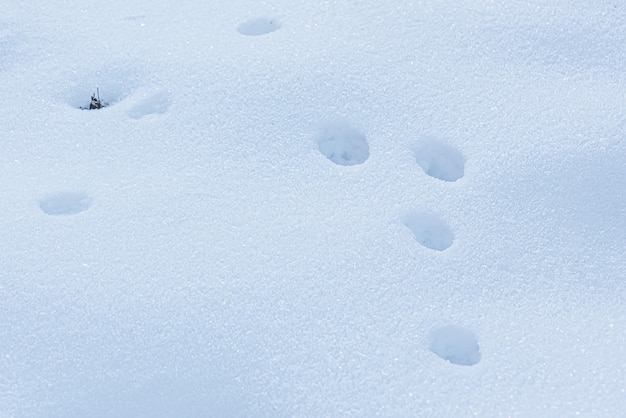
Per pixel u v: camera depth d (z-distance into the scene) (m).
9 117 1.69
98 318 1.45
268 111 1.68
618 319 1.49
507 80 1.73
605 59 1.77
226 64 1.74
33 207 1.56
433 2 1.83
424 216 1.58
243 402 1.40
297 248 1.52
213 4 1.88
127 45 1.79
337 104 1.69
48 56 1.78
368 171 1.62
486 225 1.56
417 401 1.40
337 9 1.83
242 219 1.55
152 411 1.40
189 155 1.63
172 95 1.71
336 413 1.39
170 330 1.44
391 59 1.75
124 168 1.61
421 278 1.51
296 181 1.60
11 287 1.47
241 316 1.45
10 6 1.87
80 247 1.51
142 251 1.51
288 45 1.77
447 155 1.66
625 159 1.63
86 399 1.40
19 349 1.43
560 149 1.63
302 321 1.46
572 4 1.83
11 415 1.39
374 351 1.44
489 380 1.43
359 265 1.51
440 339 1.47
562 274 1.53
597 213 1.59
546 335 1.47
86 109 1.72
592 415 1.40
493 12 1.81
